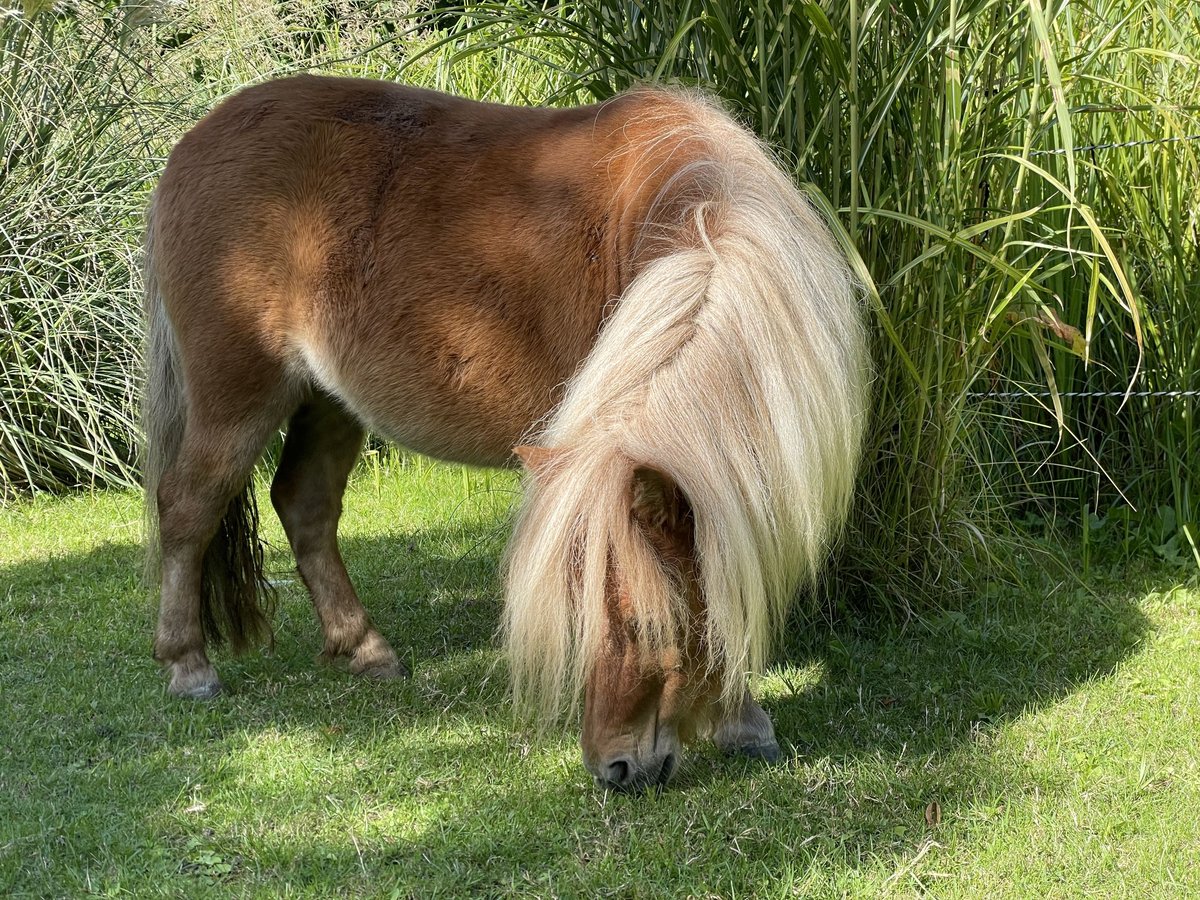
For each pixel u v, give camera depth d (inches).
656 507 93.7
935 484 151.3
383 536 201.8
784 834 104.3
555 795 112.9
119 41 249.6
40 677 143.3
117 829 107.7
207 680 138.1
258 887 99.0
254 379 131.4
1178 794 110.3
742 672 98.3
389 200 125.0
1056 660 143.3
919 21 133.1
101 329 241.4
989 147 141.9
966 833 104.7
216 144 130.6
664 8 139.3
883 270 142.5
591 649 94.7
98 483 238.8
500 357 121.3
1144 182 180.5
